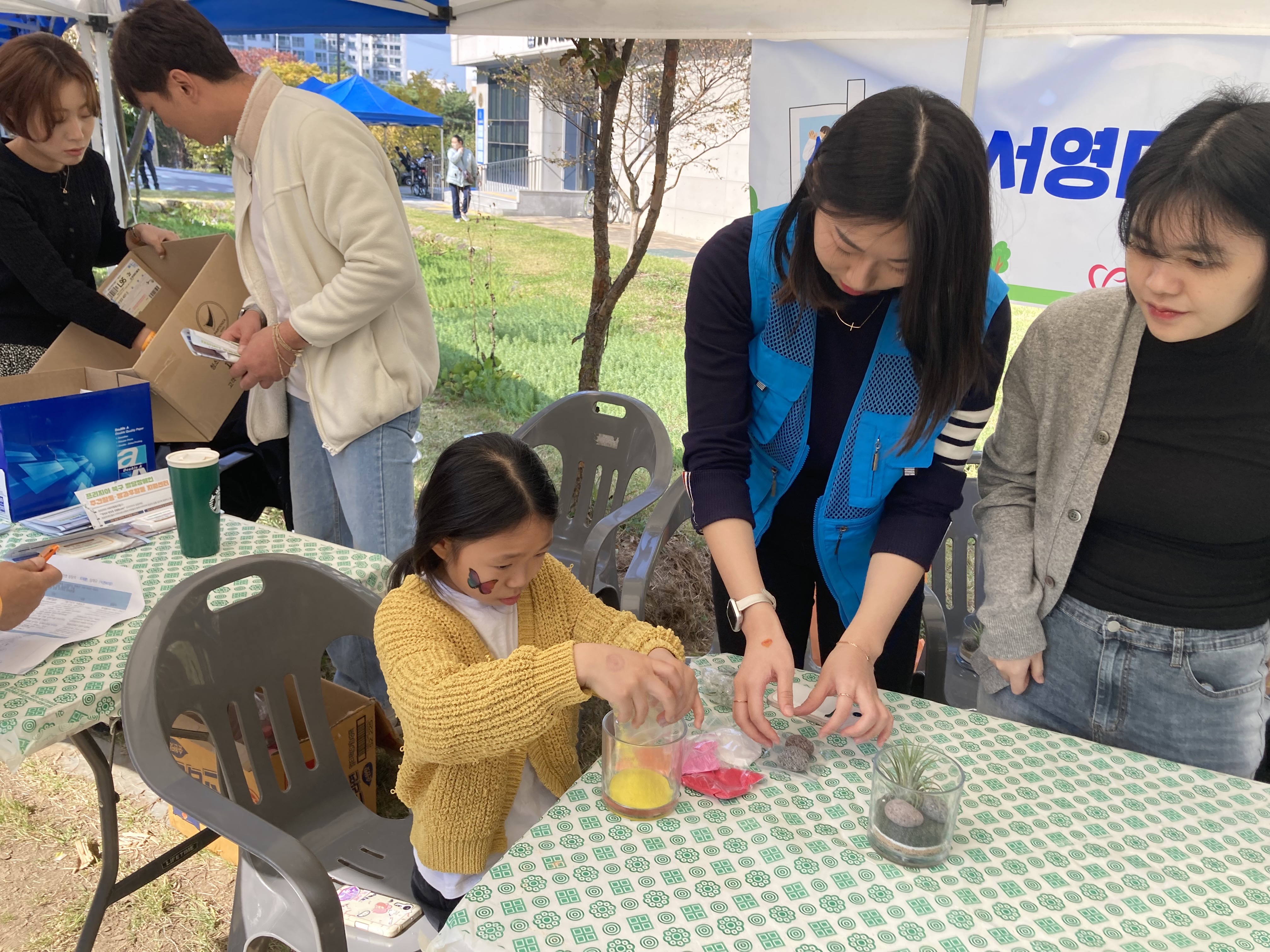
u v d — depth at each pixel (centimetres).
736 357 145
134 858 208
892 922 91
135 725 120
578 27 305
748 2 268
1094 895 96
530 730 111
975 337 120
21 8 374
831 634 179
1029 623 144
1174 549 132
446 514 119
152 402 241
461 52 1708
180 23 201
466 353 685
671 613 326
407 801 134
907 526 144
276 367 216
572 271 1044
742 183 1149
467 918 89
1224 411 124
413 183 1886
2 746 125
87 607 157
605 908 91
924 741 125
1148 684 136
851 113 113
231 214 1312
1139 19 213
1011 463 152
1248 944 90
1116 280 234
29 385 212
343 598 155
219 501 179
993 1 227
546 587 140
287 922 125
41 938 186
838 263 119
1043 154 236
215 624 138
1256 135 101
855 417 146
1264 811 112
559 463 485
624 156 522
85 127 251
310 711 155
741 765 115
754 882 96
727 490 143
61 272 243
